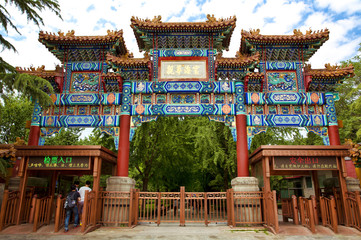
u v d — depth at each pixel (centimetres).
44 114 1463
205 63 1512
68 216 1048
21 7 1100
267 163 1191
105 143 2005
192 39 1531
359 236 999
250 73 1435
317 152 1180
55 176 1510
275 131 2131
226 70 1493
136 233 1055
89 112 1472
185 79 1484
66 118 1447
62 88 1499
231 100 1467
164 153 2100
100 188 1302
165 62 1516
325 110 1459
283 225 1177
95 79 1520
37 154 1182
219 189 2559
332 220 1072
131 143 2025
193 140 2230
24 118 2908
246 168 1359
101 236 994
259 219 1213
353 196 1118
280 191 3644
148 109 1443
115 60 1432
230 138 1964
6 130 2878
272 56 1548
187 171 2372
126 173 1366
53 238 952
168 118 2052
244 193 1266
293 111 1461
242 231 1095
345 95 2870
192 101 1469
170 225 1261
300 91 1480
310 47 1520
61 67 1530
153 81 1482
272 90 1488
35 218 1042
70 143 2794
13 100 2864
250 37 1484
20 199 1149
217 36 1530
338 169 1185
